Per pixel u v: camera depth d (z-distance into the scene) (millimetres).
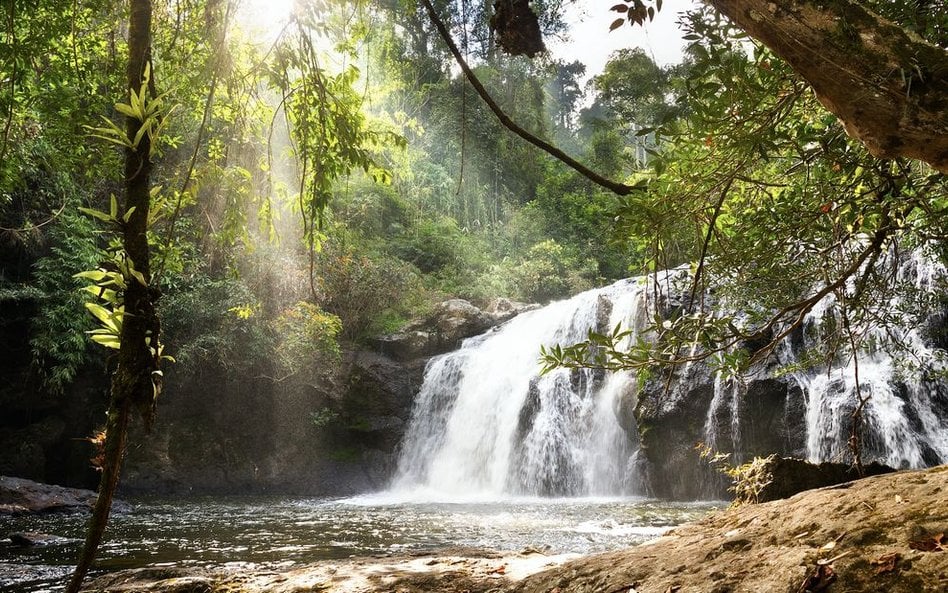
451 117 27188
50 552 6730
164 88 3600
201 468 16328
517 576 3568
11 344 14984
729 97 1956
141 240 1591
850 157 2486
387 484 17547
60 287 14195
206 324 16188
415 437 18094
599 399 15172
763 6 1412
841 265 3055
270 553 6594
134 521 9703
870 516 2344
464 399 17688
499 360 17812
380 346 19312
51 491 11023
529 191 33312
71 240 13945
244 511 11375
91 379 15875
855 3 1376
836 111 1424
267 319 16875
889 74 1329
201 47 3605
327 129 3271
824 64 1381
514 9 1988
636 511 10492
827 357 3992
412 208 26797
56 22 3617
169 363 15938
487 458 16500
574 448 15117
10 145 4758
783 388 12219
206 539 7742
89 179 4074
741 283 3189
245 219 3305
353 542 7398
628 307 15180
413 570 4055
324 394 17703
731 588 2184
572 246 29344
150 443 15836
